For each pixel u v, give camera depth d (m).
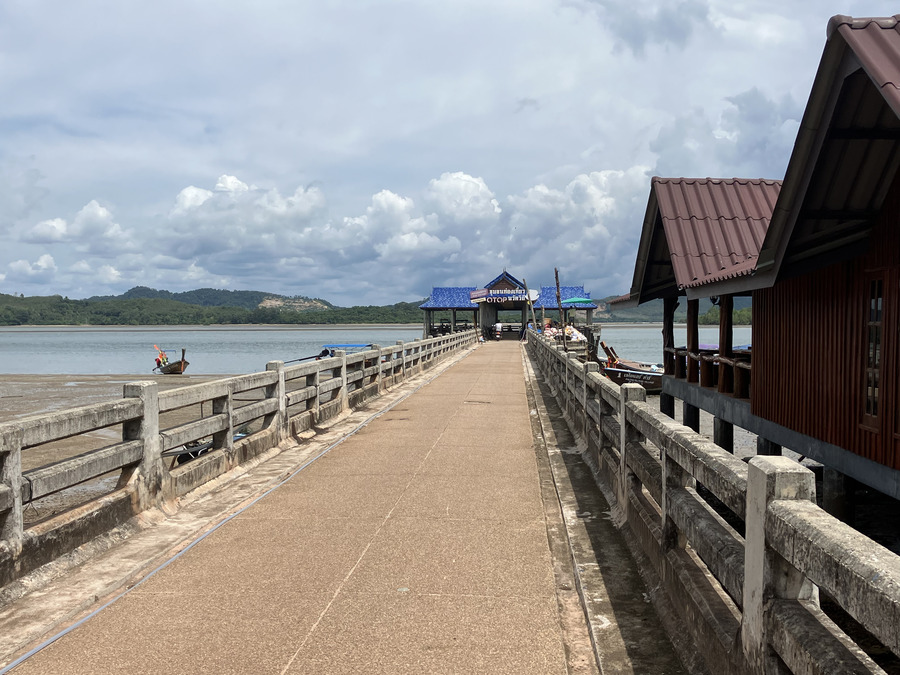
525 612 4.68
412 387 19.38
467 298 63.06
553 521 6.76
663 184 11.93
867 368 6.87
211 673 3.89
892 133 5.34
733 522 9.88
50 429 5.24
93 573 5.31
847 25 4.69
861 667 2.22
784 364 9.04
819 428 7.97
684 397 13.75
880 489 6.55
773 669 2.79
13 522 4.90
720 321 11.92
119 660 4.04
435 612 4.68
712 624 3.60
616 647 4.16
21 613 4.62
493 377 23.17
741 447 16.94
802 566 2.49
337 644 4.23
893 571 2.01
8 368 52.34
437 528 6.54
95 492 11.34
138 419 6.57
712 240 11.10
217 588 5.11
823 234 6.76
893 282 6.20
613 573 5.32
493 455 9.97
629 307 14.73
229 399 8.55
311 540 6.18
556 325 56.31
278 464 9.27
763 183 12.20
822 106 5.23
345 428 12.23
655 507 5.68
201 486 7.78
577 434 11.05
